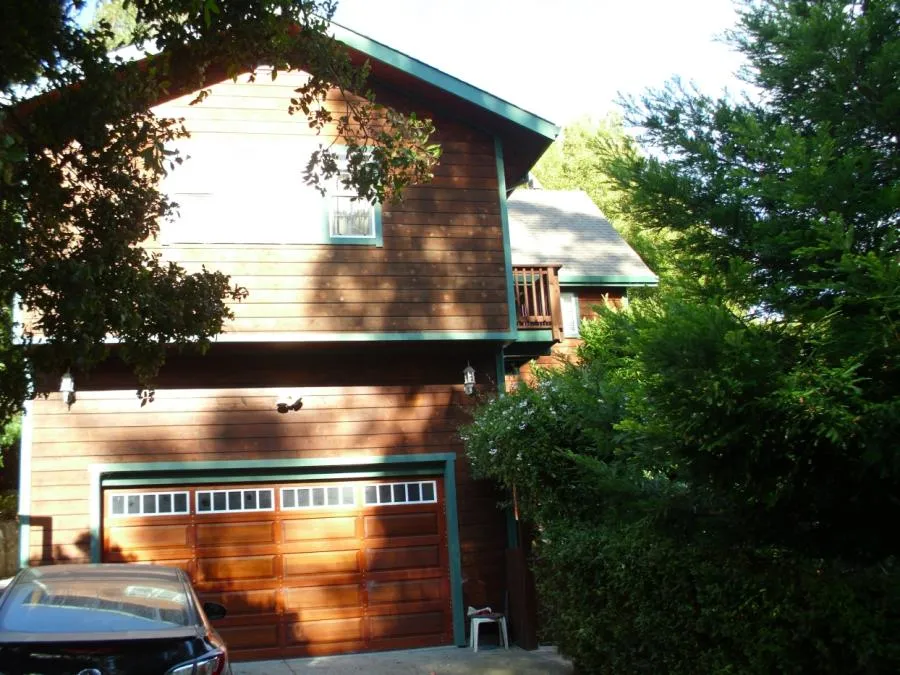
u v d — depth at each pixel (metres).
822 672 5.59
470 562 12.90
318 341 12.20
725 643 6.59
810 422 4.48
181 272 8.40
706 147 6.17
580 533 9.02
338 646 12.30
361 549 12.65
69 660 5.38
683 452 5.05
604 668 8.60
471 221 13.20
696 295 5.41
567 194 23.44
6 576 17.92
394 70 13.00
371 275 12.59
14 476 20.91
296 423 12.59
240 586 12.20
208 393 12.41
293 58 8.40
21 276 7.29
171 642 5.66
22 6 7.09
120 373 12.17
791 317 5.05
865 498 4.96
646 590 7.54
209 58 8.35
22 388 7.68
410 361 13.20
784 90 6.15
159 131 8.74
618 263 19.48
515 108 13.27
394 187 8.41
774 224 5.45
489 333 12.86
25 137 7.52
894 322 4.38
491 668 10.67
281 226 12.45
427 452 12.97
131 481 12.08
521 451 10.46
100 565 7.15
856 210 5.02
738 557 5.81
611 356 7.52
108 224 7.71
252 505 12.43
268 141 12.67
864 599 5.24
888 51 5.38
